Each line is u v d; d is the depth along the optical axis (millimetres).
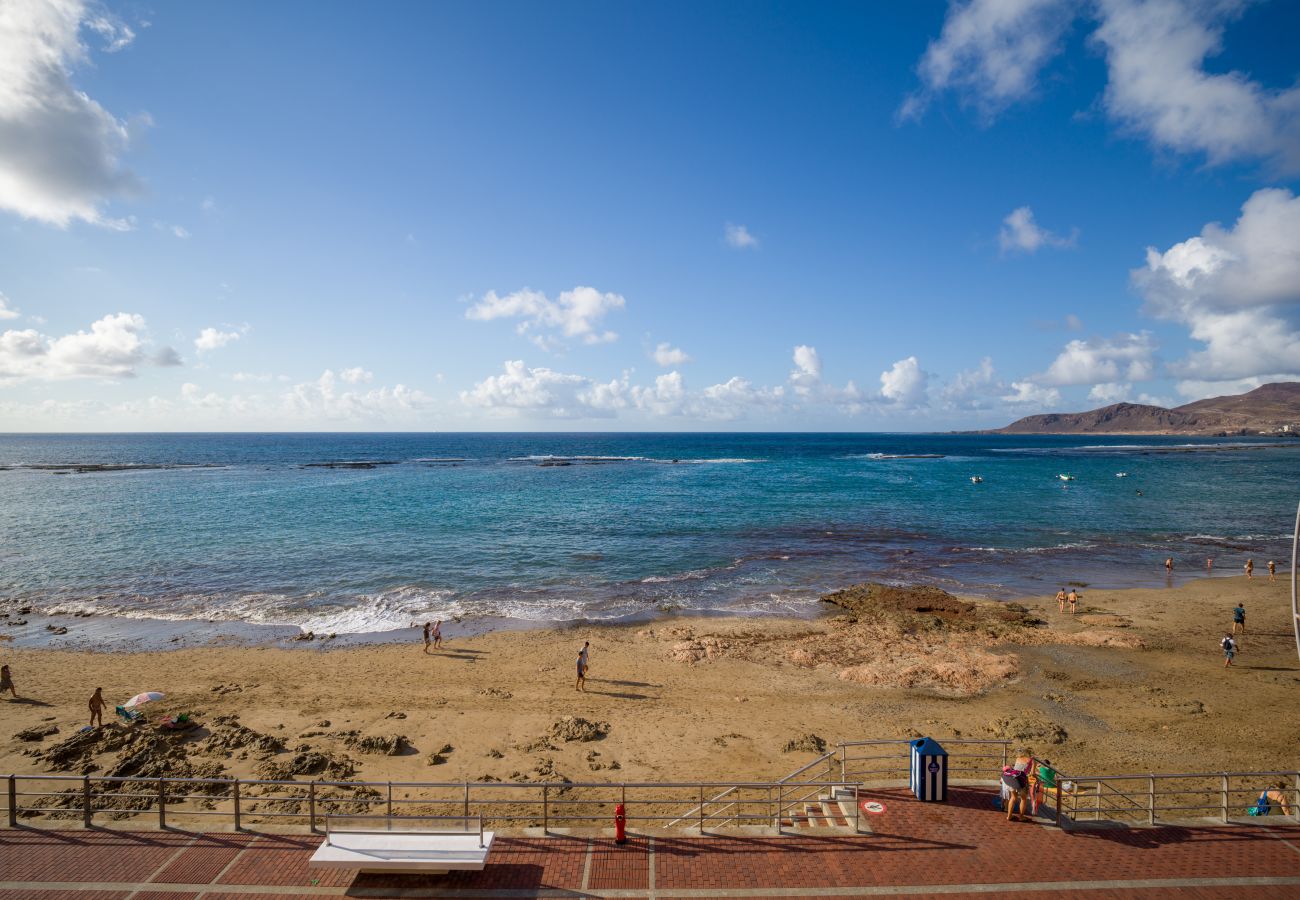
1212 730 18828
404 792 15078
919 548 46156
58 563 41094
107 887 10188
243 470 112375
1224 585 36844
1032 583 37406
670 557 43094
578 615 31297
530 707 20547
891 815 12352
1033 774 12391
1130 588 36250
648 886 10336
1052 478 97438
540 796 15000
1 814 12922
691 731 18781
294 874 10570
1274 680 22969
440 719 19516
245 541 47406
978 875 10547
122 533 50469
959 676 23078
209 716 19656
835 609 32438
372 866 10141
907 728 18984
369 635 28484
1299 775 12812
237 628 29375
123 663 24844
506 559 42344
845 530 52438
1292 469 113812
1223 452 172500
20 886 10180
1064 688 22312
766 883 10383
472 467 119750
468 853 10367
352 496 73750
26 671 23953
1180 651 26031
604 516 58906
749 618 30859
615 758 17047
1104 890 10180
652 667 24328
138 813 13477
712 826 12891
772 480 93500
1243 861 10961
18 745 17766
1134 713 20172
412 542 47188
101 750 17234
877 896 10070
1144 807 14078
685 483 88938
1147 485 87562
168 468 116812
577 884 10398
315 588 35688
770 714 20094
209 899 9922
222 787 15117
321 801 13586
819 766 16609
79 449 199000
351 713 19969
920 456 159375
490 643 27203
